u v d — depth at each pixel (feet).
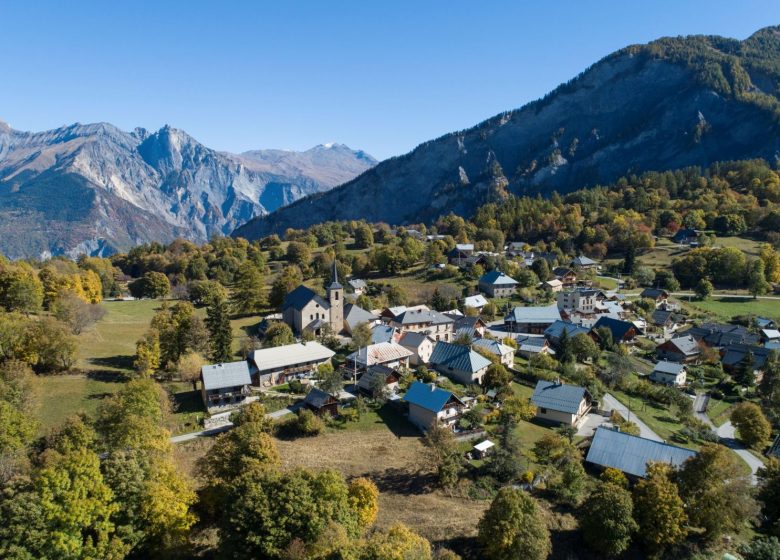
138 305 535.60
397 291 515.91
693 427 276.62
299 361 309.83
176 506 143.64
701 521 167.22
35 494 128.06
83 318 364.38
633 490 173.78
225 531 135.03
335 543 128.88
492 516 150.20
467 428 242.99
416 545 127.65
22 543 122.52
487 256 647.56
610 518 157.69
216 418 247.09
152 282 581.12
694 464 175.73
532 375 316.60
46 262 606.96
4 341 268.41
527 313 444.96
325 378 277.44
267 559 129.08
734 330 432.66
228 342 321.11
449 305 478.18
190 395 283.18
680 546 166.50
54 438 186.70
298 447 220.02
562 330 395.14
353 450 220.23
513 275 583.99
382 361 311.88
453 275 613.52
